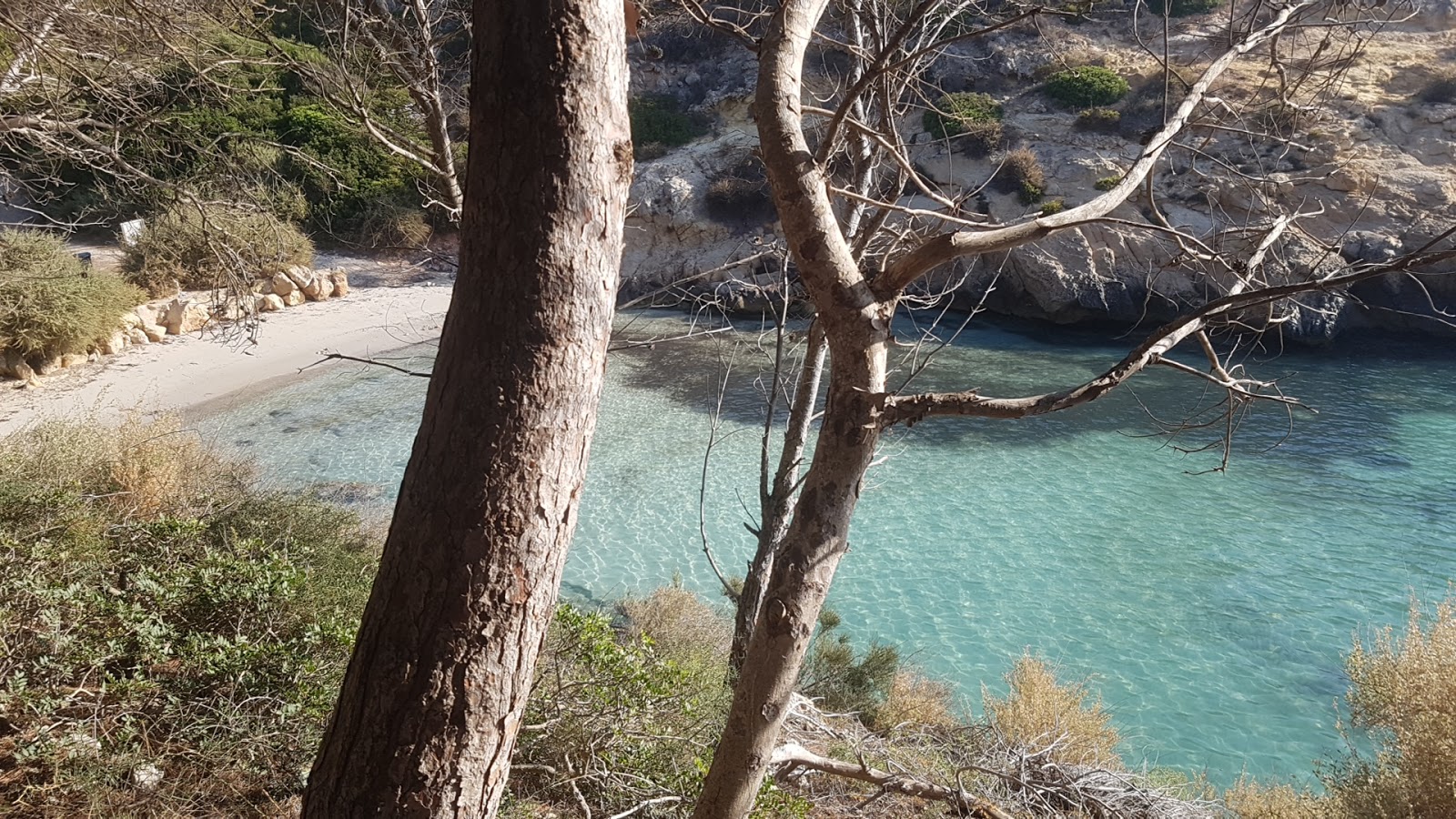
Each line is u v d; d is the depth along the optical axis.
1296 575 11.88
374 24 4.73
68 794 3.17
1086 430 17.03
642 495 13.94
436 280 24.11
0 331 16.14
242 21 6.54
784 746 4.34
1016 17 3.75
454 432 1.48
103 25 7.17
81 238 22.78
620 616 10.13
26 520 4.77
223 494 7.89
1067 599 11.33
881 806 5.36
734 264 6.07
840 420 2.11
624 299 25.03
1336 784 7.01
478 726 1.50
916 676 9.28
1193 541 12.83
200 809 3.31
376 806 1.47
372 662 1.51
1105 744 7.77
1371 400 18.14
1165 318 22.25
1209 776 8.22
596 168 1.51
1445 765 6.22
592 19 1.50
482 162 1.49
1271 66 4.31
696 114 30.66
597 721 4.11
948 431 17.05
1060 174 23.91
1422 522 13.27
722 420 16.95
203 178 8.39
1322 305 20.25
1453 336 21.41
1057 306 23.19
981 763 6.15
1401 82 23.55
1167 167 22.03
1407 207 20.89
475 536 1.47
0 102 7.61
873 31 5.54
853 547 12.66
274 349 19.67
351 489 13.27
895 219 6.72
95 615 3.91
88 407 15.52
